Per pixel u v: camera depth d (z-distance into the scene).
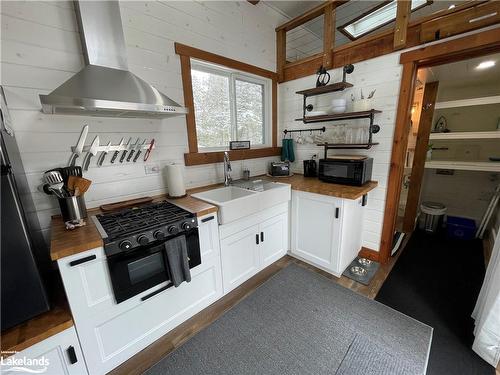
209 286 1.81
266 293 2.00
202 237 1.68
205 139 2.41
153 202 1.86
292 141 3.00
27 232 1.04
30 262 1.06
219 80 2.46
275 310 1.81
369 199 2.42
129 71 1.57
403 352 1.42
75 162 1.53
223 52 2.32
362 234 2.52
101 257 1.20
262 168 3.00
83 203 1.46
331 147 2.50
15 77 1.34
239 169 2.72
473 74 2.50
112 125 1.73
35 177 1.46
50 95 1.12
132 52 1.74
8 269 1.01
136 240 1.26
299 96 2.84
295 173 3.06
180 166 1.97
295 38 3.17
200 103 2.32
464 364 1.34
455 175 3.25
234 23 2.38
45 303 1.13
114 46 1.50
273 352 1.46
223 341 1.55
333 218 2.08
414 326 1.62
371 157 2.34
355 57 2.27
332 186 2.21
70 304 1.13
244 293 2.01
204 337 1.58
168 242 1.41
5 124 1.14
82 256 1.13
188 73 2.06
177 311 1.62
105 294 1.25
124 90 1.38
